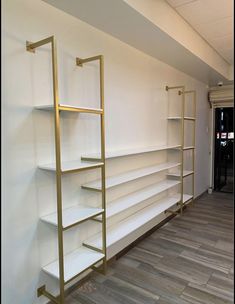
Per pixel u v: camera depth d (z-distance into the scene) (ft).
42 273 6.25
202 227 11.68
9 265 5.52
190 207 14.78
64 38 6.59
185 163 14.67
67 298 6.73
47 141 6.23
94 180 7.87
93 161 6.97
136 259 8.75
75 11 6.51
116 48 8.52
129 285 7.26
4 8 5.18
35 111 5.90
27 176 5.81
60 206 5.55
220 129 19.26
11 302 5.59
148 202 11.09
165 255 9.02
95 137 7.80
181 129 12.46
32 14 5.75
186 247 9.65
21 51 5.54
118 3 6.13
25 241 5.82
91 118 7.63
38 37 5.90
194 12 8.59
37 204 6.06
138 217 9.61
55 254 6.57
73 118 7.01
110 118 8.46
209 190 18.45
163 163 12.12
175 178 12.69
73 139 7.04
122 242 9.12
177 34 8.71
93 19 7.00
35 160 5.97
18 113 5.54
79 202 7.34
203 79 15.37
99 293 6.93
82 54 7.18
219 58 13.47
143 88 10.19
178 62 11.48
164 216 12.16
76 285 7.19
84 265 6.41
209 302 6.53
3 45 5.20
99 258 6.81
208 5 8.13
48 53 6.14
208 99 17.87
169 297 6.73
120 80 8.82
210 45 11.91
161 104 11.65
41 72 5.98
